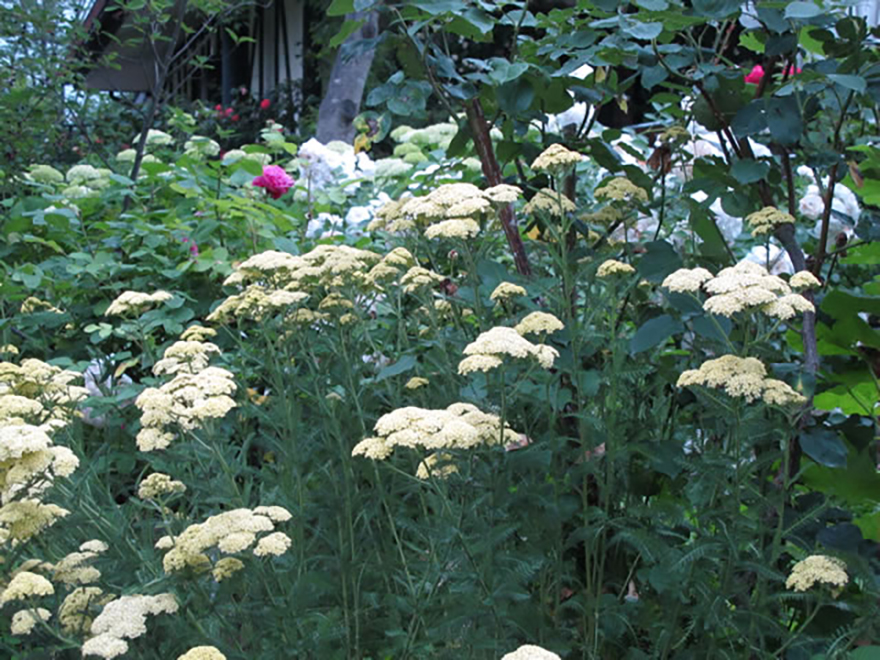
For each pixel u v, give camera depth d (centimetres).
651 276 253
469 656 200
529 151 296
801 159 268
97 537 242
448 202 251
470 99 287
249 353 297
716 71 269
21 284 375
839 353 267
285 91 1330
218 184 442
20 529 201
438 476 205
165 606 189
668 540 234
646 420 255
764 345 231
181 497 261
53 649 201
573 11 273
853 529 218
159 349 326
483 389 239
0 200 485
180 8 472
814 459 215
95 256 363
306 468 262
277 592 217
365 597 230
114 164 538
